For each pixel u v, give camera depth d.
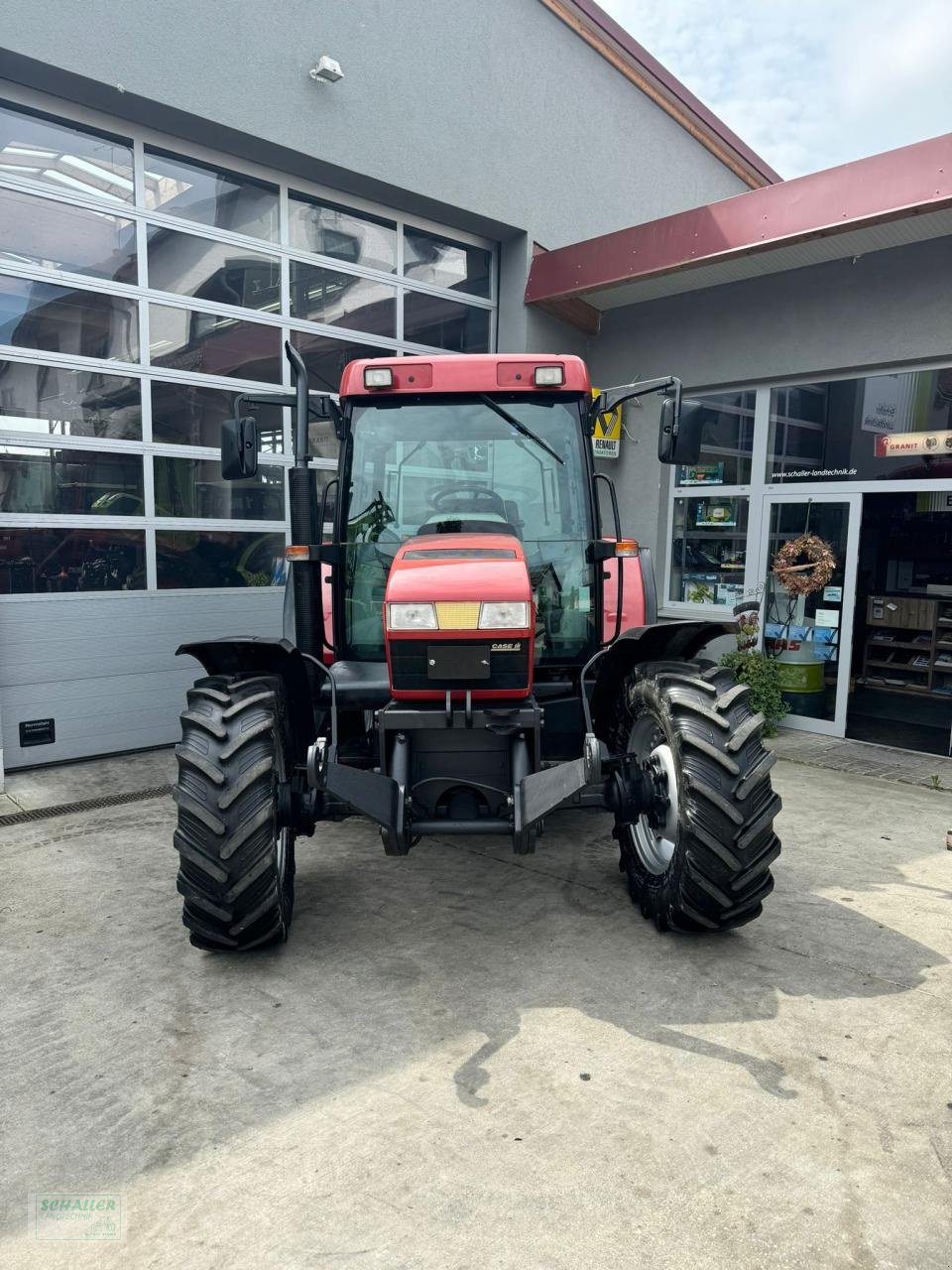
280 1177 1.98
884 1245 1.77
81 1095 2.29
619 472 7.82
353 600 3.69
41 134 5.26
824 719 6.73
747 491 7.02
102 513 5.61
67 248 5.39
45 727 5.45
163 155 5.77
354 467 3.69
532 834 2.87
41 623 5.38
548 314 7.70
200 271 5.97
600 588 3.64
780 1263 1.73
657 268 6.54
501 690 2.94
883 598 8.31
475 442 3.66
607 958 3.02
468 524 3.56
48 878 3.78
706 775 2.84
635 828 3.42
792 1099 2.24
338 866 3.92
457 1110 2.21
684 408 3.53
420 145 6.70
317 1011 2.70
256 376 6.32
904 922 3.32
